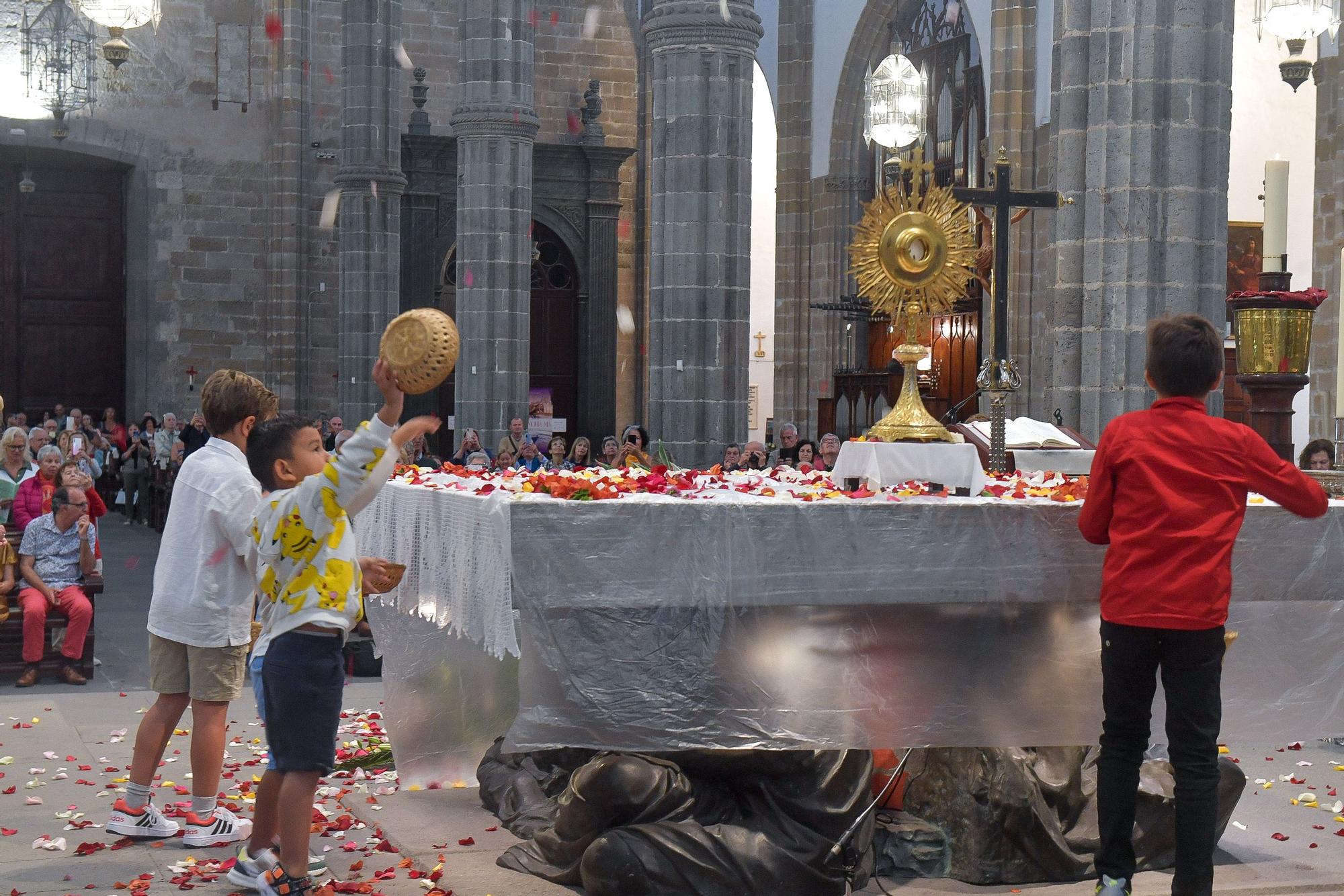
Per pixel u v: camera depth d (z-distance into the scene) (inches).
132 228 1058.7
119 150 1041.5
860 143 925.8
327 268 1079.0
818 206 952.9
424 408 1029.2
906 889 186.1
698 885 170.6
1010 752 189.9
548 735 166.2
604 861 170.2
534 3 1111.0
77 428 936.3
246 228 1071.6
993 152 749.9
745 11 481.1
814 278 962.7
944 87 837.8
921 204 216.5
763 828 179.8
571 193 1096.2
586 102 1100.5
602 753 186.2
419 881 186.2
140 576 604.1
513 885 182.4
